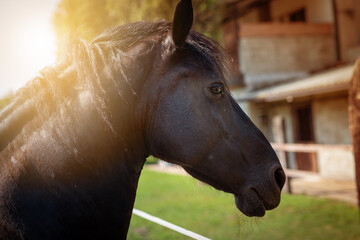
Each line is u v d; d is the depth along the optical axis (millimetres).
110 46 1344
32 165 1259
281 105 11930
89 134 1282
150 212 6332
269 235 4625
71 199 1254
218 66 1409
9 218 1195
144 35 1375
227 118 1337
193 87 1299
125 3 11578
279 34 13242
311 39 13430
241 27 13023
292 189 8086
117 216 1345
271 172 1328
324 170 9500
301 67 13430
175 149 1294
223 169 1315
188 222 5535
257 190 1309
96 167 1296
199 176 1402
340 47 12828
